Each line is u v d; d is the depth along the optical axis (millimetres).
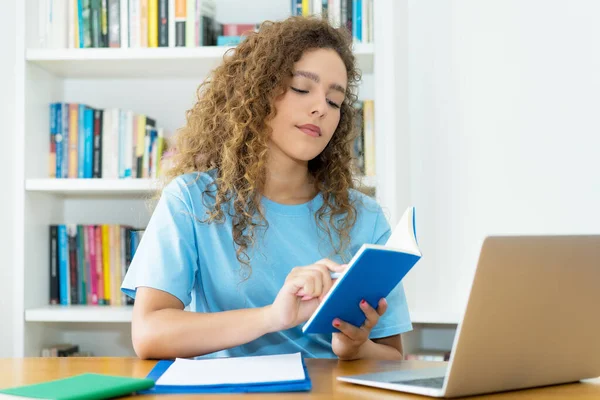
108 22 2191
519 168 2223
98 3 2193
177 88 2408
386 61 2084
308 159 1395
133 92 2410
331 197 1499
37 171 2199
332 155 1528
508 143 2230
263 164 1393
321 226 1444
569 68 2199
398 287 1418
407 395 780
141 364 1044
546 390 842
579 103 2189
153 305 1190
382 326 1371
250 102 1387
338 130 1543
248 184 1395
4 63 2291
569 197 2191
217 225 1356
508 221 2225
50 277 2246
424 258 2260
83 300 2240
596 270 794
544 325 784
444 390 744
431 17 2285
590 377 905
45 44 2205
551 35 2213
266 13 2406
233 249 1348
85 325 2377
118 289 2223
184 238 1293
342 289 886
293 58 1366
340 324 1032
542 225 2205
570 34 2201
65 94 2410
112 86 2414
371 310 1025
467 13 2264
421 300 2256
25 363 1057
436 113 2273
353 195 1553
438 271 2252
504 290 723
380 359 1168
